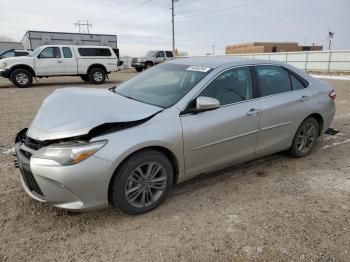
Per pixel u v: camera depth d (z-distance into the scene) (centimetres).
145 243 288
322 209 350
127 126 312
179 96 358
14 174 421
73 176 281
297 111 454
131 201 322
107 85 1633
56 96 388
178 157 342
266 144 429
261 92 418
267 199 370
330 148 550
